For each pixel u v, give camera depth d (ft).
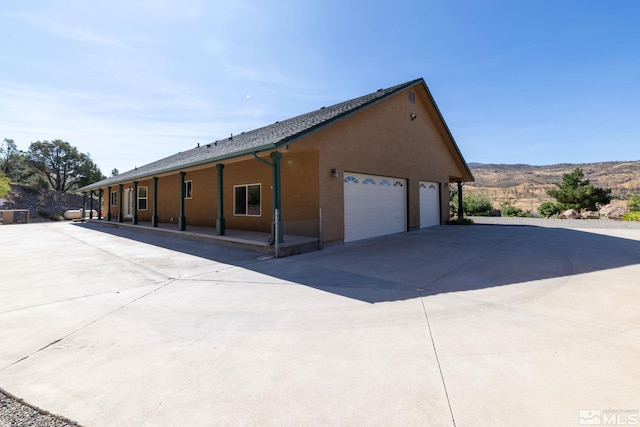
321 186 28.07
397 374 7.70
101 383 7.50
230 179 39.50
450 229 43.27
